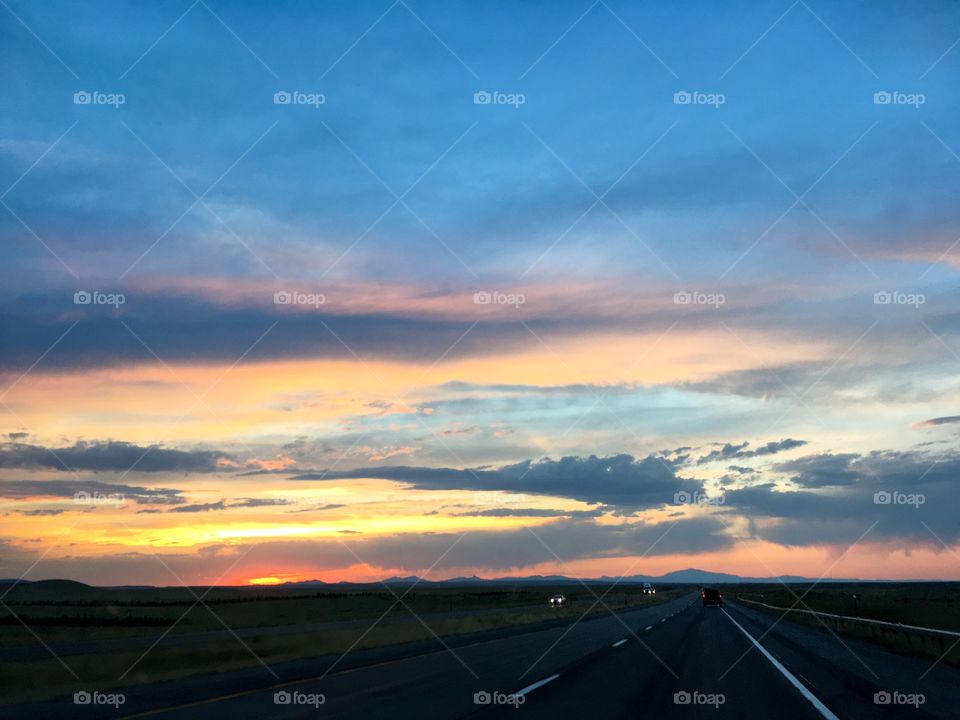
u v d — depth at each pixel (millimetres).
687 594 184125
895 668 21844
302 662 24297
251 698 15688
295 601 135125
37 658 29656
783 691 16969
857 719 13383
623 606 93125
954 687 17734
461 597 156125
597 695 16172
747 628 42031
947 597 95250
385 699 15484
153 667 25078
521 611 76438
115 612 100875
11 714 13906
